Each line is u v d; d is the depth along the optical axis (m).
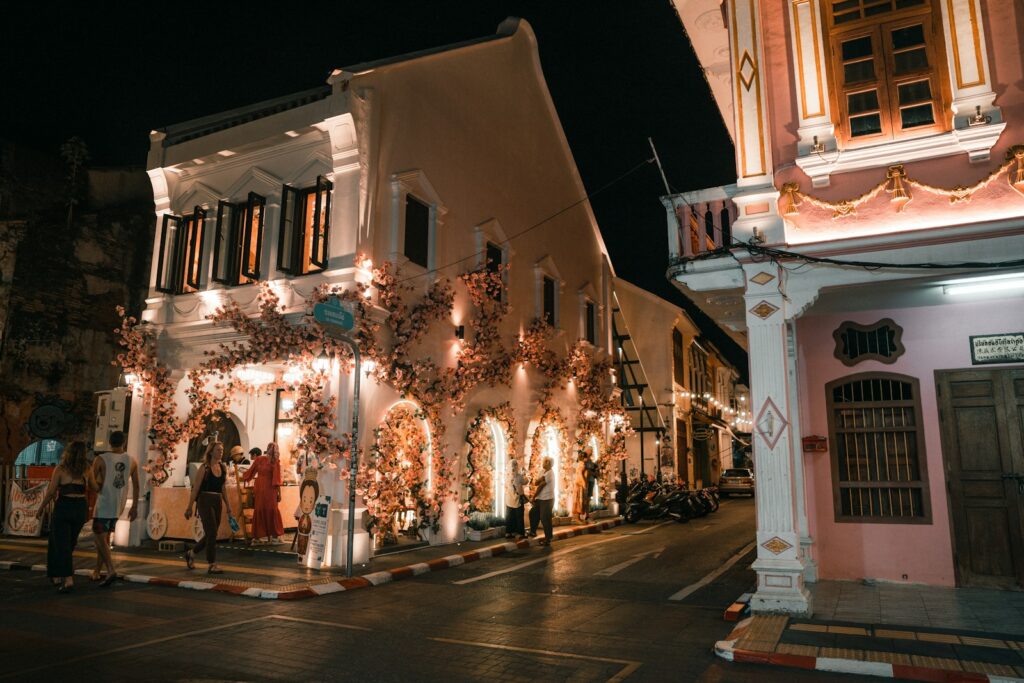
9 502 15.31
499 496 16.16
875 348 9.83
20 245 23.75
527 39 19.17
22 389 23.05
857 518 9.59
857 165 8.17
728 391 49.81
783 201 8.23
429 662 5.84
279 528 13.00
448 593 9.18
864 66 8.41
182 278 14.34
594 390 20.42
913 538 9.28
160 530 12.84
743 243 8.23
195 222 14.33
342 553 10.80
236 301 13.31
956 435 9.26
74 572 10.21
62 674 5.35
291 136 13.02
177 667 5.60
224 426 15.98
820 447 9.79
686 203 9.23
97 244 25.75
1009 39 7.82
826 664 5.69
